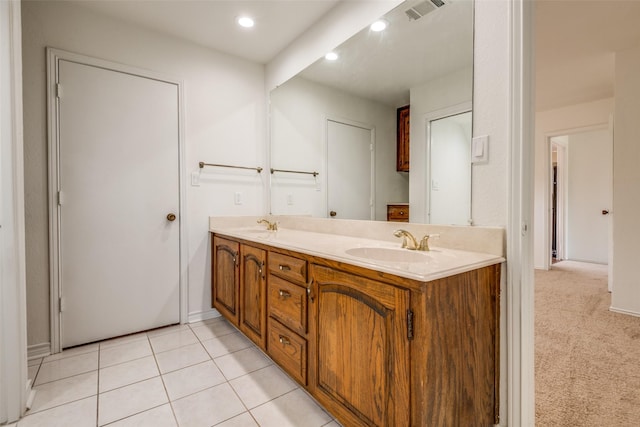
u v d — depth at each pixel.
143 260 2.31
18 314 1.42
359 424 1.17
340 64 2.05
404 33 1.66
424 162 1.59
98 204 2.13
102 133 2.14
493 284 1.24
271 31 2.34
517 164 1.23
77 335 2.08
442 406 1.02
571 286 3.53
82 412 1.45
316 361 1.40
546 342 2.11
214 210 2.62
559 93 3.56
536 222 4.46
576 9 2.11
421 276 0.93
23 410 1.42
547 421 1.35
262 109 2.87
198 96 2.52
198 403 1.51
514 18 1.23
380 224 1.82
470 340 1.13
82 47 2.06
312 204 2.37
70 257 2.04
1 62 1.39
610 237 3.35
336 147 2.12
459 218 1.44
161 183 2.37
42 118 1.95
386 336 1.06
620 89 2.66
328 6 2.05
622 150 2.67
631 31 2.37
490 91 1.31
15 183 1.43
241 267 2.09
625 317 2.57
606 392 1.55
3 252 1.40
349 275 1.22
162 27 2.29
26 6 1.90
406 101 1.68
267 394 1.59
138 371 1.80
